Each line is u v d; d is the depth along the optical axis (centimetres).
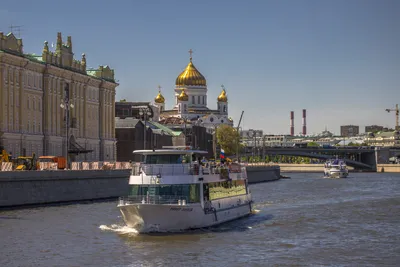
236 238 7350
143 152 7569
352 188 16575
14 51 13988
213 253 6525
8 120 13738
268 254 6550
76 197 10794
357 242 7250
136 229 7438
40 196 10031
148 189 7456
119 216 8775
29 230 7594
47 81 15288
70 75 16375
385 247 6969
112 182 11706
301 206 11006
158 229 7394
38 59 15562
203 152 7888
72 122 16362
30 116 14725
